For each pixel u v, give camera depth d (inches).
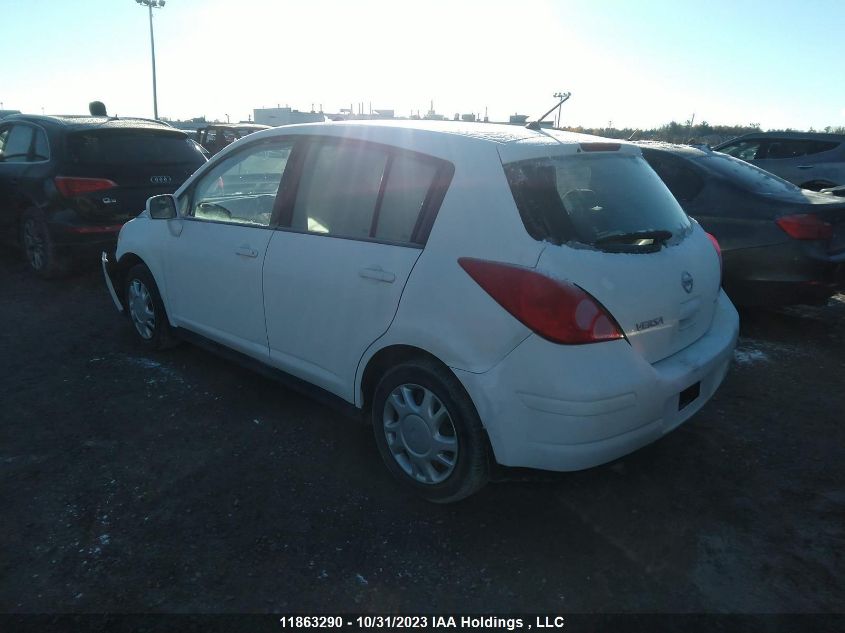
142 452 137.1
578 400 96.8
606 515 116.4
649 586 99.0
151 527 112.3
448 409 109.3
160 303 183.9
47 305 241.4
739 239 204.7
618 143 128.1
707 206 213.8
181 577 100.3
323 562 104.0
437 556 105.7
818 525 113.2
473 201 107.3
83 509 117.2
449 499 114.6
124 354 192.4
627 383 99.6
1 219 286.4
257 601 95.7
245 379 174.7
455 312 105.3
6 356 190.4
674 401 110.0
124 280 199.9
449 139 115.2
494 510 118.0
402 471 120.5
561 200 107.6
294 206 137.6
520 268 99.7
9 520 113.9
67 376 176.1
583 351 97.7
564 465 100.4
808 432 146.2
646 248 111.3
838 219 197.8
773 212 199.6
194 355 191.3
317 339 131.4
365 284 118.9
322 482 126.4
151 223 181.2
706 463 133.3
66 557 104.5
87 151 256.5
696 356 115.6
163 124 312.7
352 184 127.0
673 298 111.6
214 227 156.5
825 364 187.0
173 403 159.9
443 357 107.0
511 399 100.9
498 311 100.7
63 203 252.1
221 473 129.3
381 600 96.3
